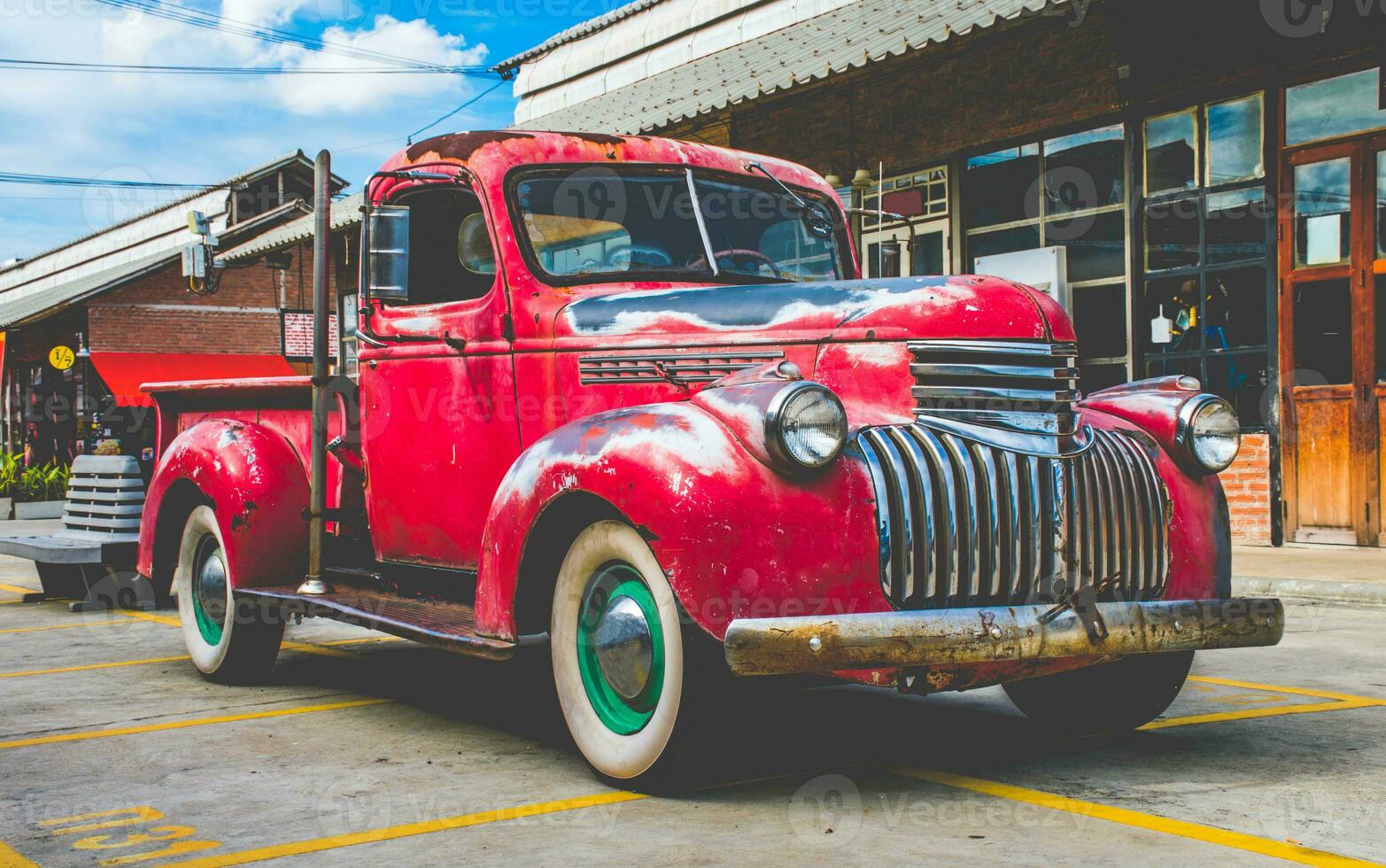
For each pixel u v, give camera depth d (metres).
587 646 3.91
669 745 3.57
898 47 10.67
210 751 4.41
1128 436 4.11
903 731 4.62
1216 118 10.43
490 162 4.77
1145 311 10.91
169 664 6.38
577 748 4.08
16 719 4.99
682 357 4.16
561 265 4.73
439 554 4.99
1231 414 4.18
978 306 3.80
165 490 6.00
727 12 16.25
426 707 5.21
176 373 29.72
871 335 3.82
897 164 12.51
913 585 3.55
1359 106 9.65
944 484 3.61
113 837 3.39
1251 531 10.43
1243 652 6.36
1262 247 10.23
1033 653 3.56
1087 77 10.98
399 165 5.20
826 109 13.15
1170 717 4.84
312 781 3.97
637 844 3.25
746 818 3.47
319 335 5.43
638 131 13.40
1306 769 4.02
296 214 28.08
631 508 3.56
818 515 3.46
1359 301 9.76
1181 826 3.38
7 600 9.48
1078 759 4.17
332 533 5.79
